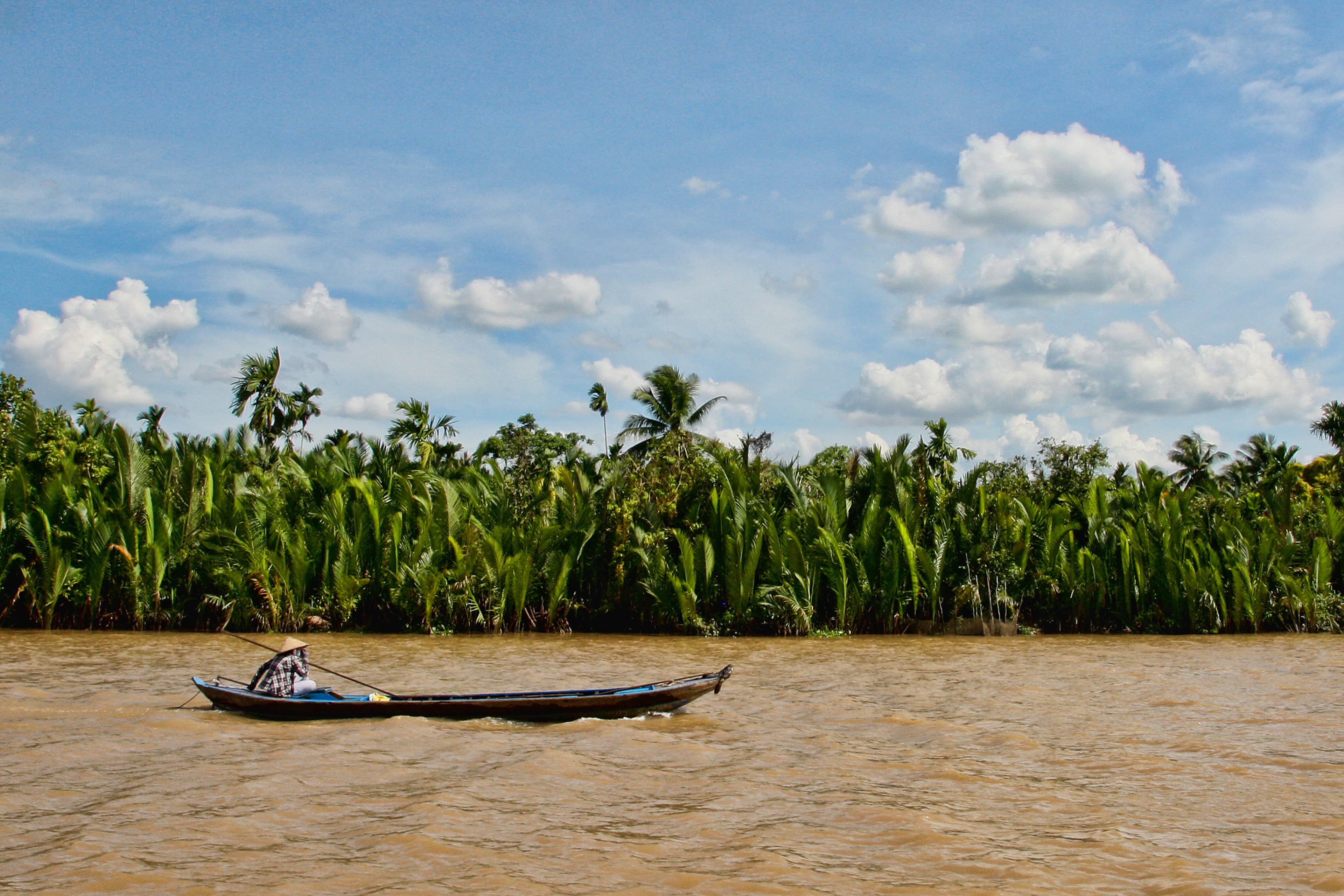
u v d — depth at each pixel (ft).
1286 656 78.33
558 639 93.66
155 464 102.22
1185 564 103.30
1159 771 35.22
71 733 39.50
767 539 102.12
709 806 29.81
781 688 58.18
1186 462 211.20
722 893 22.16
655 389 151.94
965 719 46.62
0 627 92.63
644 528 104.12
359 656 75.41
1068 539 109.70
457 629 98.94
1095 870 23.91
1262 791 32.24
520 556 98.48
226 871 23.02
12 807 28.37
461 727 41.86
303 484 103.19
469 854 24.50
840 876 23.34
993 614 102.47
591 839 26.13
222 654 71.77
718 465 105.81
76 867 23.06
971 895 22.12
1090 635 103.40
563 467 114.62
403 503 102.22
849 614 101.30
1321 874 23.32
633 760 36.37
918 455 107.45
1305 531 117.39
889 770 35.24
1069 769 35.68
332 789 30.96
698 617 98.22
